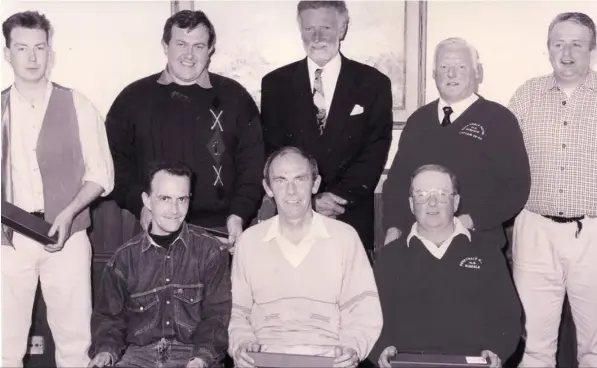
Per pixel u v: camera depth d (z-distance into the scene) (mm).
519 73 2471
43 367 2555
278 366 1878
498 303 2209
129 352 2082
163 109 2459
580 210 2342
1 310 2393
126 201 2475
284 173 2080
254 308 2164
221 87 2490
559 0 2451
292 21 2490
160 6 2494
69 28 2488
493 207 2434
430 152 2469
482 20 2473
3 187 2398
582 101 2354
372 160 2512
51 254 2393
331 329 2111
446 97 2480
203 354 1977
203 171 2463
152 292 2113
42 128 2414
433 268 2227
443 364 1960
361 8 2480
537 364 2457
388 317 2232
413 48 2486
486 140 2434
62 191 2420
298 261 2125
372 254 2531
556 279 2400
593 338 2395
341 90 2492
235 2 2490
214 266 2137
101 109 2504
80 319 2430
